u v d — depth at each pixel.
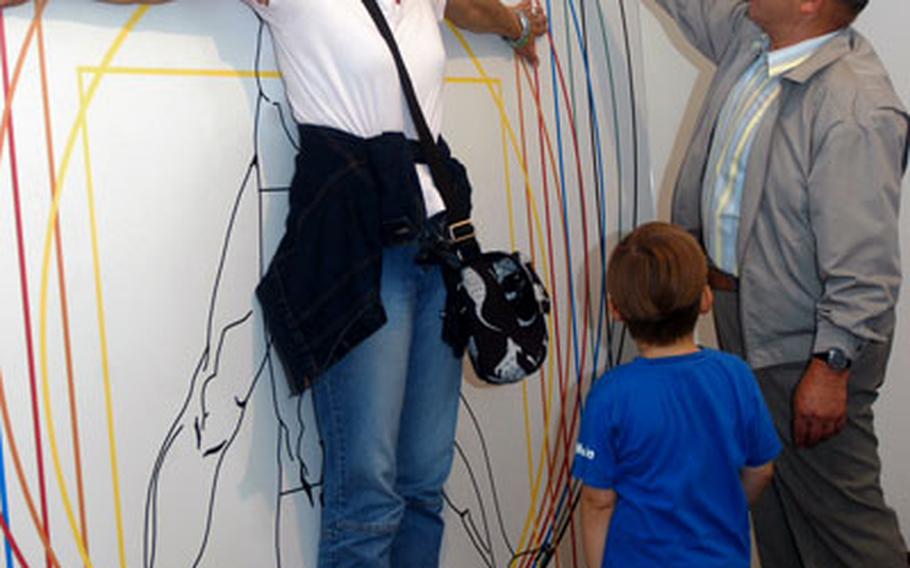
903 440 2.19
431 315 1.36
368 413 1.27
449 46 1.61
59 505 1.20
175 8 1.28
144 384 1.27
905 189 2.10
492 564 1.71
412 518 1.43
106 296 1.23
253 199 1.36
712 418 1.28
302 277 1.24
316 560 1.45
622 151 1.96
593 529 1.33
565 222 1.84
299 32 1.23
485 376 1.30
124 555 1.25
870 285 1.42
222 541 1.34
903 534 2.20
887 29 2.08
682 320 1.29
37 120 1.17
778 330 1.58
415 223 1.22
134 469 1.26
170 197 1.28
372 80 1.23
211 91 1.32
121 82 1.24
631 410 1.26
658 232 1.31
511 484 1.74
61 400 1.20
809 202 1.48
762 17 1.57
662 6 1.89
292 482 1.42
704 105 1.77
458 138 1.63
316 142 1.24
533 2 1.74
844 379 1.47
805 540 1.66
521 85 1.75
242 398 1.36
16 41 1.16
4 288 1.16
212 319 1.33
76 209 1.21
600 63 1.91
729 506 1.29
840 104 1.45
